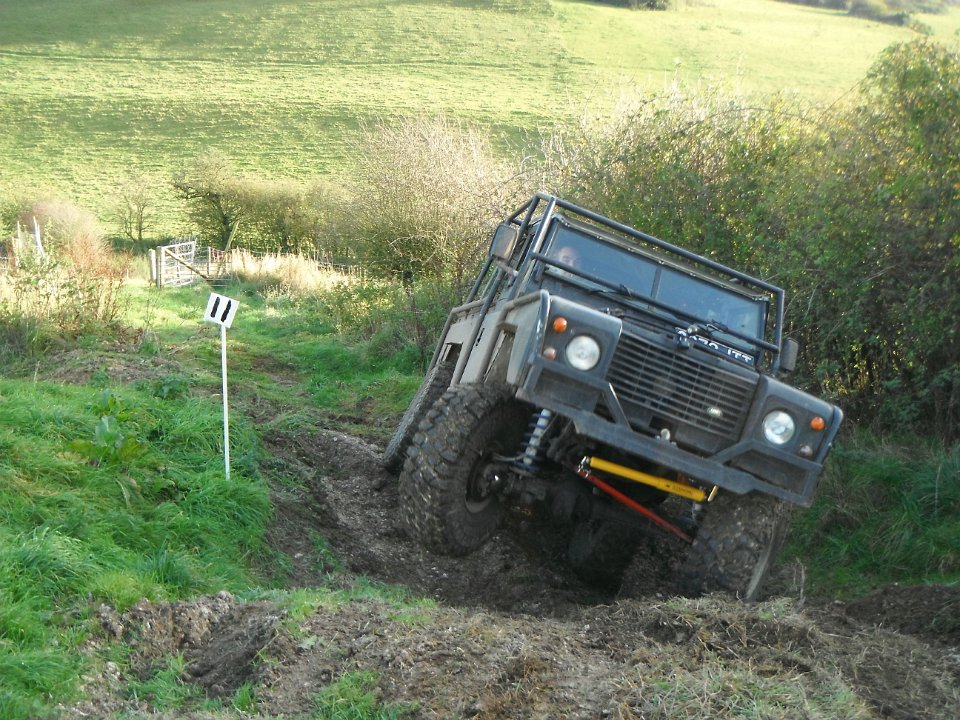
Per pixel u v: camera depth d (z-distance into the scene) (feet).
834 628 17.69
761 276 30.71
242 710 13.70
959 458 26.17
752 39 180.65
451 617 16.47
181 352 43.52
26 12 230.27
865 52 164.76
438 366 28.71
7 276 41.29
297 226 122.52
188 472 22.62
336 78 182.39
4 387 25.79
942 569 23.67
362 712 13.37
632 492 21.59
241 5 230.48
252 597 17.81
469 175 57.26
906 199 27.86
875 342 28.63
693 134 35.88
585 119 45.62
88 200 142.10
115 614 15.94
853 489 26.48
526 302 19.61
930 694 15.01
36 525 18.17
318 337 58.29
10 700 13.19
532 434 19.86
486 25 202.28
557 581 22.54
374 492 26.53
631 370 18.69
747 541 19.16
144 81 189.67
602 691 13.83
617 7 214.48
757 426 18.69
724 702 13.30
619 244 23.31
